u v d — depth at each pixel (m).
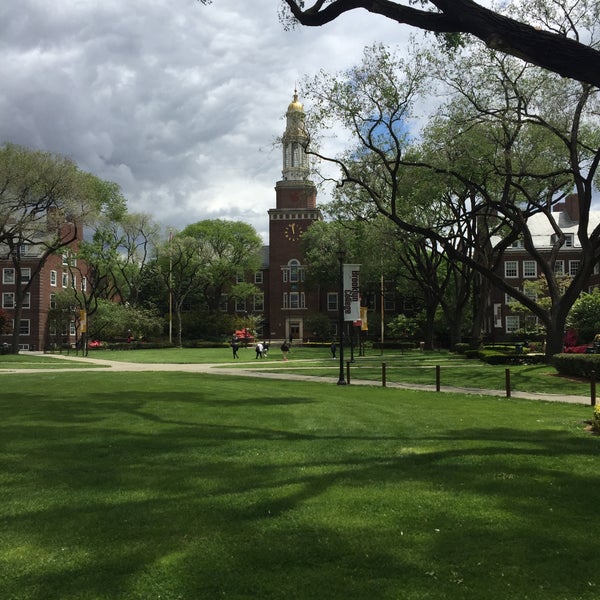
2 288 67.19
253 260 77.94
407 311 76.81
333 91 24.11
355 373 27.03
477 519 5.59
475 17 8.33
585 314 36.66
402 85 23.97
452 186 28.61
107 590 4.13
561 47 7.83
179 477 7.27
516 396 17.84
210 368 32.66
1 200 39.84
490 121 24.03
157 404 14.48
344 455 8.56
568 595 4.04
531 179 29.25
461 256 26.89
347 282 22.95
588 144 27.78
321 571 4.42
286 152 81.69
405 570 4.43
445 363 32.34
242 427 11.10
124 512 5.88
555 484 6.89
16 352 51.97
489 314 67.94
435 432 10.65
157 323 68.69
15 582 4.27
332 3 10.48
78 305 66.00
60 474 7.47
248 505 6.05
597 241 25.53
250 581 4.25
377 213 35.59
